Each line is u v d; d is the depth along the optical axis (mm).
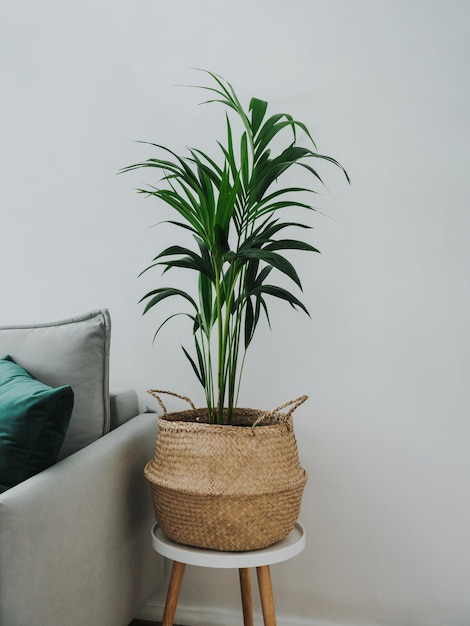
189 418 1656
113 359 2031
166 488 1416
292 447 1486
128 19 2018
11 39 2105
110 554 1503
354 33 1852
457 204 1786
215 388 1938
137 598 1691
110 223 2031
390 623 1836
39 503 1206
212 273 1509
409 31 1816
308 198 1879
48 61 2080
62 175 2070
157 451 1521
